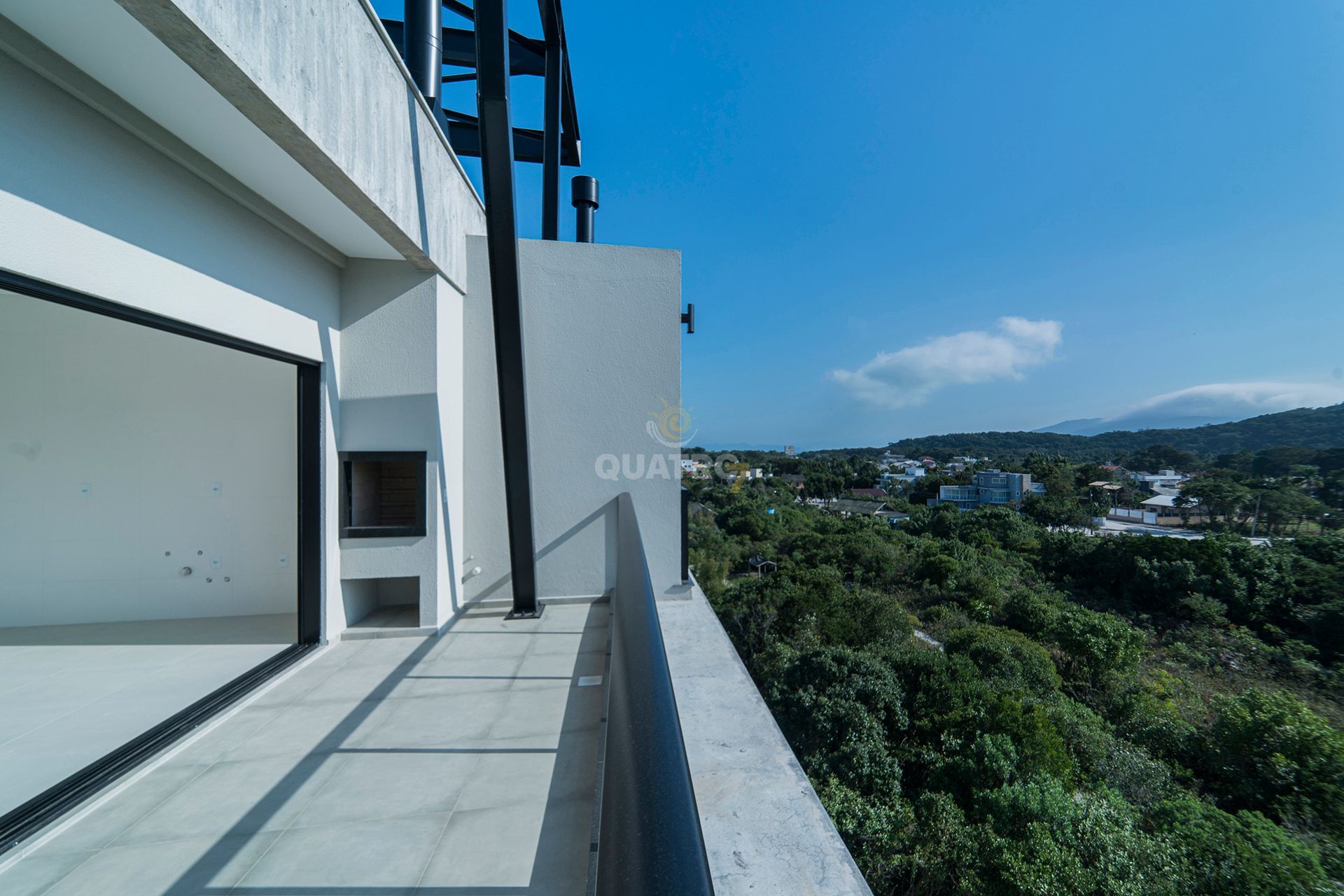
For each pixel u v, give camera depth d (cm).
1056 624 1952
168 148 176
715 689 220
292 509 344
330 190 217
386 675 252
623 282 365
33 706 214
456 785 170
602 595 367
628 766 59
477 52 266
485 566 356
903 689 1316
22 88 135
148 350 326
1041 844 812
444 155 314
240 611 337
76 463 319
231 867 135
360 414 296
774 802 141
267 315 232
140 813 155
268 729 204
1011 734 1104
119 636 297
